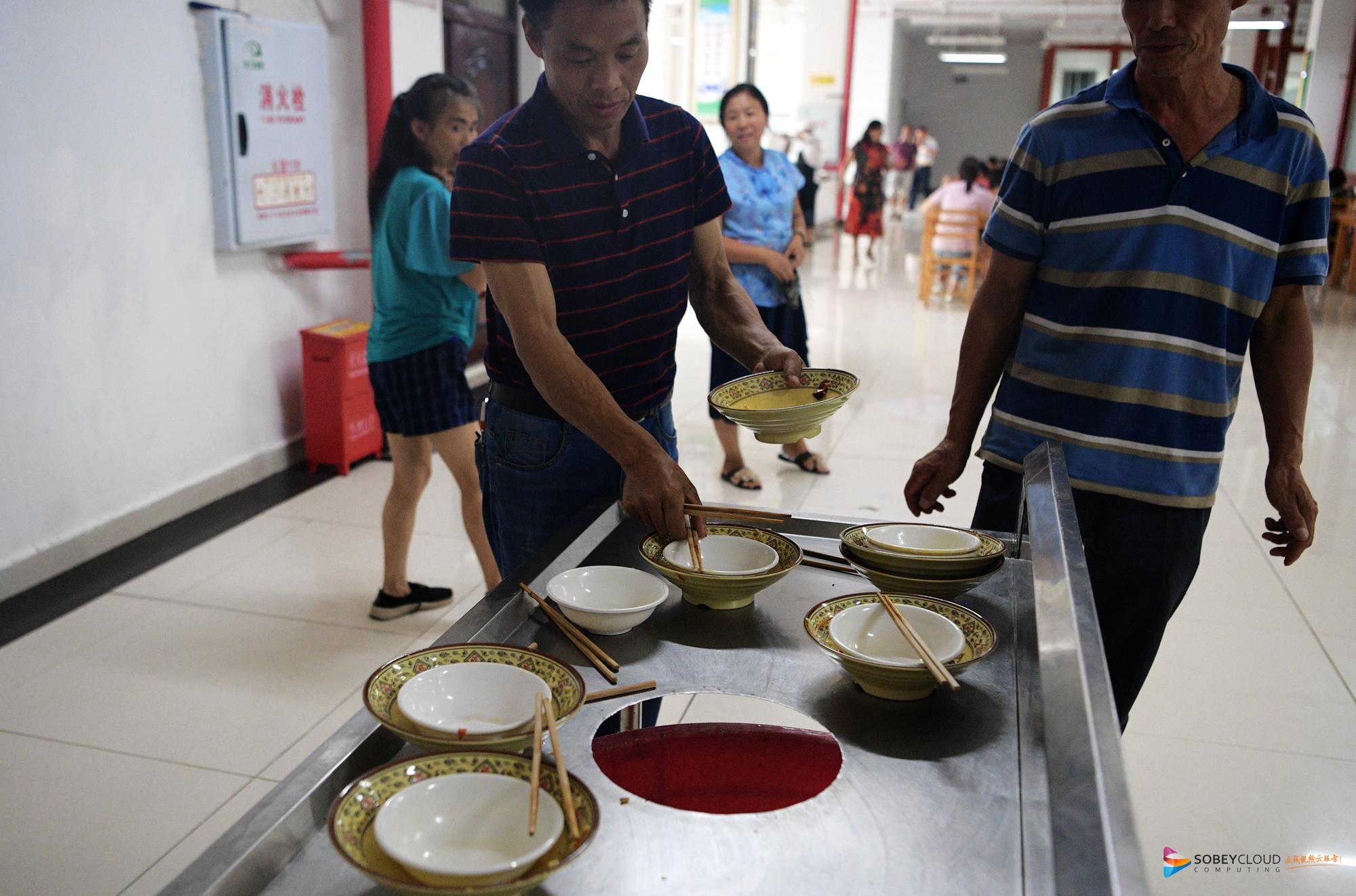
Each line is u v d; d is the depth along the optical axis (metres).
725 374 4.09
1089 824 0.63
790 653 1.12
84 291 3.29
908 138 16.97
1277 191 1.53
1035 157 1.61
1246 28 14.10
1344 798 2.22
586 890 0.75
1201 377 1.58
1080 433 1.62
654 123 1.51
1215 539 3.69
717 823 0.83
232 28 3.69
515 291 1.39
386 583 2.99
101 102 3.30
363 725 0.90
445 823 0.77
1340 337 7.50
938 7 15.98
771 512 1.34
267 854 0.75
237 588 3.16
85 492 3.36
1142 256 1.56
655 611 1.22
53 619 2.93
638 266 1.52
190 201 3.71
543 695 0.91
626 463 1.30
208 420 3.90
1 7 2.94
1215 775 2.29
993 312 1.70
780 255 3.96
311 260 4.19
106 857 1.98
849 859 0.79
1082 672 0.77
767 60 15.27
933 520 3.80
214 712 2.48
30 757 2.28
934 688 1.02
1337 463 4.62
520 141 1.40
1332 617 3.08
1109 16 16.61
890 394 5.76
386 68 4.50
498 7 6.13
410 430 2.80
